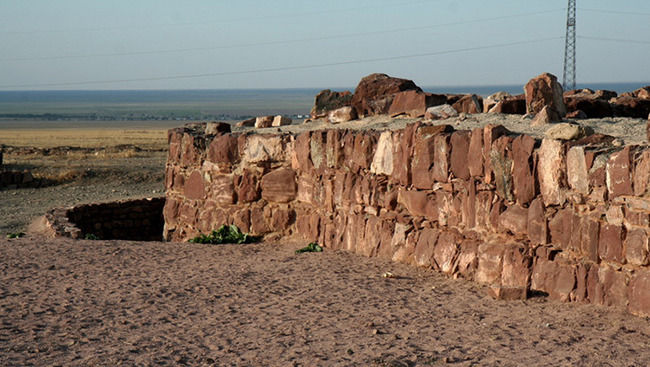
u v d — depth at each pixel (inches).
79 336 287.9
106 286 382.3
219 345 275.7
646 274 288.2
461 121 532.1
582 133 354.3
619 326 280.4
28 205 902.4
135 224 802.8
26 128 4434.1
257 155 578.9
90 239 588.1
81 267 437.4
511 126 490.6
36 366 250.4
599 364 239.8
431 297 353.4
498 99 609.3
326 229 525.7
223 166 606.5
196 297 357.1
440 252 418.0
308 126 668.7
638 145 302.7
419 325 300.2
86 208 754.2
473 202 396.5
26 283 387.5
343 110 650.8
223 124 677.9
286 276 410.6
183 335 289.9
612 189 306.0
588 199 324.2
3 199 961.5
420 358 254.7
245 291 370.3
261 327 301.0
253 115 7229.3
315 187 540.7
